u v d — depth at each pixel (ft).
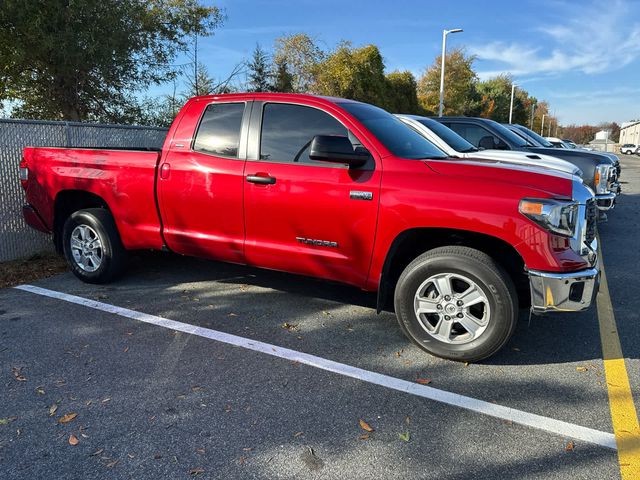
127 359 12.06
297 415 9.82
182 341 13.12
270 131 14.21
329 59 75.82
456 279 11.92
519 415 9.92
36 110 40.24
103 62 36.78
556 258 10.97
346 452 8.73
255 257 14.55
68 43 34.06
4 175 20.18
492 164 12.60
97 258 17.49
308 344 13.07
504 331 11.37
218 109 15.20
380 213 12.28
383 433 9.28
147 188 15.97
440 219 11.59
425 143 14.92
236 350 12.65
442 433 9.30
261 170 13.96
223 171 14.55
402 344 13.15
